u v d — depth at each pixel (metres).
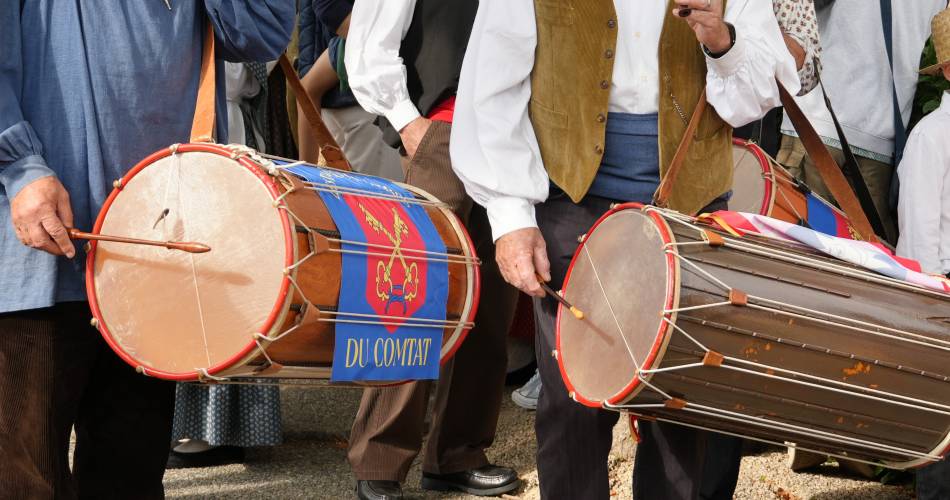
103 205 4.38
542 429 5.25
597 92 5.02
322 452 8.10
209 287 4.13
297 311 4.12
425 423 8.70
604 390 4.48
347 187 4.60
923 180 7.40
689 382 4.24
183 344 4.18
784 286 4.34
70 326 4.59
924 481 6.31
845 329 4.33
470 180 5.09
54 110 4.55
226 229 4.14
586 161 5.01
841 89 8.32
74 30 4.55
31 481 4.44
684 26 5.00
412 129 7.06
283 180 4.25
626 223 4.56
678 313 4.14
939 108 7.54
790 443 4.66
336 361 4.27
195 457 7.66
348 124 9.47
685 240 4.32
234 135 8.85
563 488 5.20
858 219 5.29
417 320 4.61
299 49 9.80
